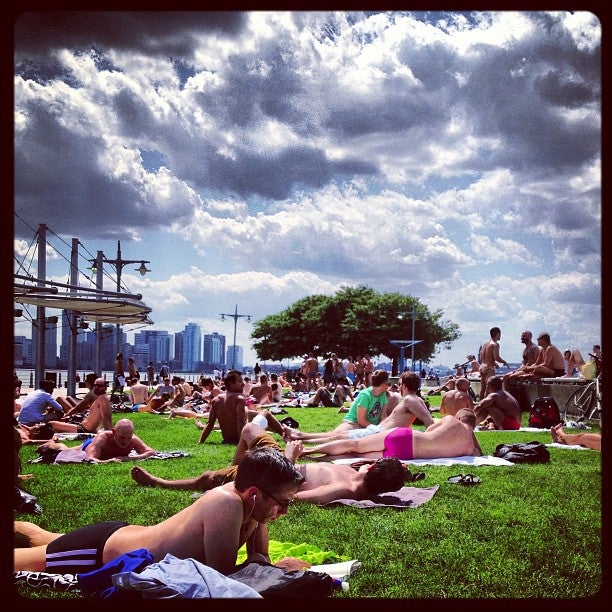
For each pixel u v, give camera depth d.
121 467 10.62
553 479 9.12
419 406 11.54
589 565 5.36
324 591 4.41
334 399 26.62
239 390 14.59
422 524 6.59
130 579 3.95
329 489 7.54
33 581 4.50
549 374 19.47
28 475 9.45
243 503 4.54
